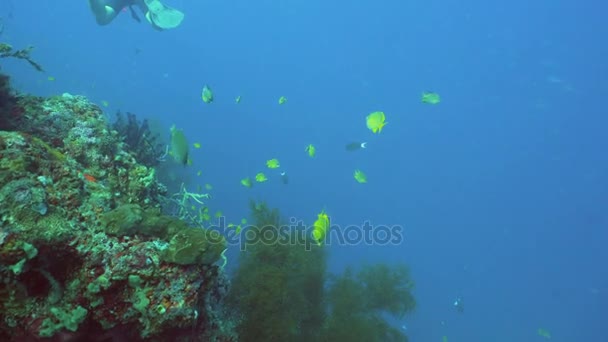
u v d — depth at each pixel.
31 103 4.11
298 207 30.05
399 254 33.44
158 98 47.41
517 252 47.09
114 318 2.41
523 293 35.56
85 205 2.73
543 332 13.45
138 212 2.74
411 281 8.84
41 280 2.30
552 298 35.69
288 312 6.00
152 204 3.99
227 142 40.88
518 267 42.88
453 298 28.31
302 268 6.75
